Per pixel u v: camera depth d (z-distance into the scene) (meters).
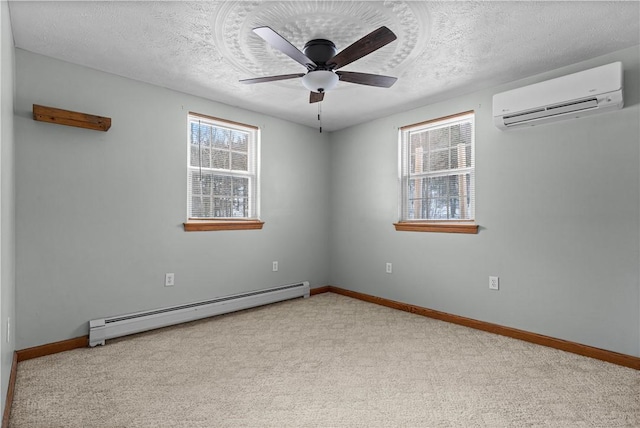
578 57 2.63
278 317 3.58
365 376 2.28
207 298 3.55
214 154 3.69
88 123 2.71
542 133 2.89
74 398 1.99
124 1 1.96
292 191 4.38
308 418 1.81
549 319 2.83
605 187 2.57
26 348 2.51
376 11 2.05
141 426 1.73
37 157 2.57
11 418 1.79
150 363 2.46
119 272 2.97
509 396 2.03
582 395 2.04
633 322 2.44
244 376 2.27
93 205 2.83
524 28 2.23
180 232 3.36
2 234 1.64
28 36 2.33
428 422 1.78
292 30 2.26
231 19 2.13
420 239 3.76
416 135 3.89
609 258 2.55
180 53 2.58
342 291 4.61
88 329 2.79
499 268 3.13
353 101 3.61
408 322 3.43
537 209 2.91
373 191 4.26
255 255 3.99
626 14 2.08
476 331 3.17
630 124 2.47
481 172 3.27
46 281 2.60
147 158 3.13
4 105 1.71
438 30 2.25
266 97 3.52
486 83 3.13
